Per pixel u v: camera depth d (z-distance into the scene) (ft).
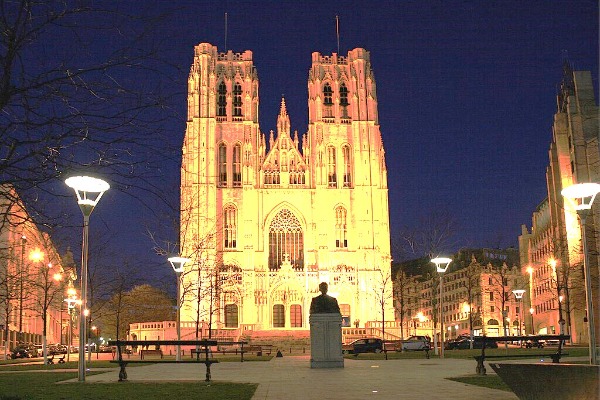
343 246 406.41
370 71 430.61
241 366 138.10
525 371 48.49
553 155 371.97
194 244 348.18
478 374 90.17
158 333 372.17
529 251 479.00
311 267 400.06
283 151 417.08
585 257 91.66
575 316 323.16
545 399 47.67
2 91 34.09
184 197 330.13
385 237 407.03
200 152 400.88
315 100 422.00
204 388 75.92
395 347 234.38
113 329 480.23
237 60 426.92
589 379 44.65
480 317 503.61
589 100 334.44
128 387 79.41
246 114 415.64
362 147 415.44
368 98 423.64
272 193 410.72
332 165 417.49
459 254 594.65
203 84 411.34
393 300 396.78
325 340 114.52
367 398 59.52
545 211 426.92
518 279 503.61
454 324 581.94
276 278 396.57
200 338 336.08
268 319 392.47
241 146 412.57
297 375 94.94
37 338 368.07
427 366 116.67
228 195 405.80
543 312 433.48
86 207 94.53
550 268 385.29
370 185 410.31
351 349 239.09
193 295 336.29
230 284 387.34
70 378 100.89
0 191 36.19
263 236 403.95
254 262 397.60
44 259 230.68
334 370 106.32
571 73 363.97
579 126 335.06
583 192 95.40
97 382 89.45
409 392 64.85
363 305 394.52
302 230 408.46
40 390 76.13
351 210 410.52
